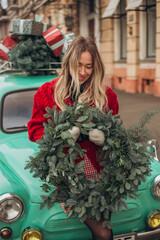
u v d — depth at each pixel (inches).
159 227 88.3
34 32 125.5
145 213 88.0
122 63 481.7
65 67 77.6
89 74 77.1
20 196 78.2
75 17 615.8
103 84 79.4
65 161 71.1
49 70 132.8
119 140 73.1
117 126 74.0
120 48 494.9
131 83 450.9
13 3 1012.5
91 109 73.7
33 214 79.2
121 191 73.5
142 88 438.9
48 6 745.6
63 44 126.6
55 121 71.6
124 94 434.3
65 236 80.7
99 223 76.3
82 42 75.5
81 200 73.4
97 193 73.5
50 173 70.2
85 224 78.5
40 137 78.7
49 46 125.4
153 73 410.9
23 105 116.3
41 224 79.1
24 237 77.7
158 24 379.2
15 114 114.5
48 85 80.4
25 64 122.2
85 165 78.0
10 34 130.5
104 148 72.3
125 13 474.9
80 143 78.0
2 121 112.0
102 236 75.1
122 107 323.3
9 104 114.1
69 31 627.2
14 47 127.0
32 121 81.2
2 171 89.7
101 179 74.9
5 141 109.6
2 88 114.7
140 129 76.9
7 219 76.4
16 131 112.7
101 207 74.2
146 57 430.6
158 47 384.5
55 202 76.0
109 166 75.0
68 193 74.8
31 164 73.5
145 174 77.1
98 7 523.5
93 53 75.4
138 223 87.1
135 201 85.4
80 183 72.6
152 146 99.5
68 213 77.2
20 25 125.0
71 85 76.5
